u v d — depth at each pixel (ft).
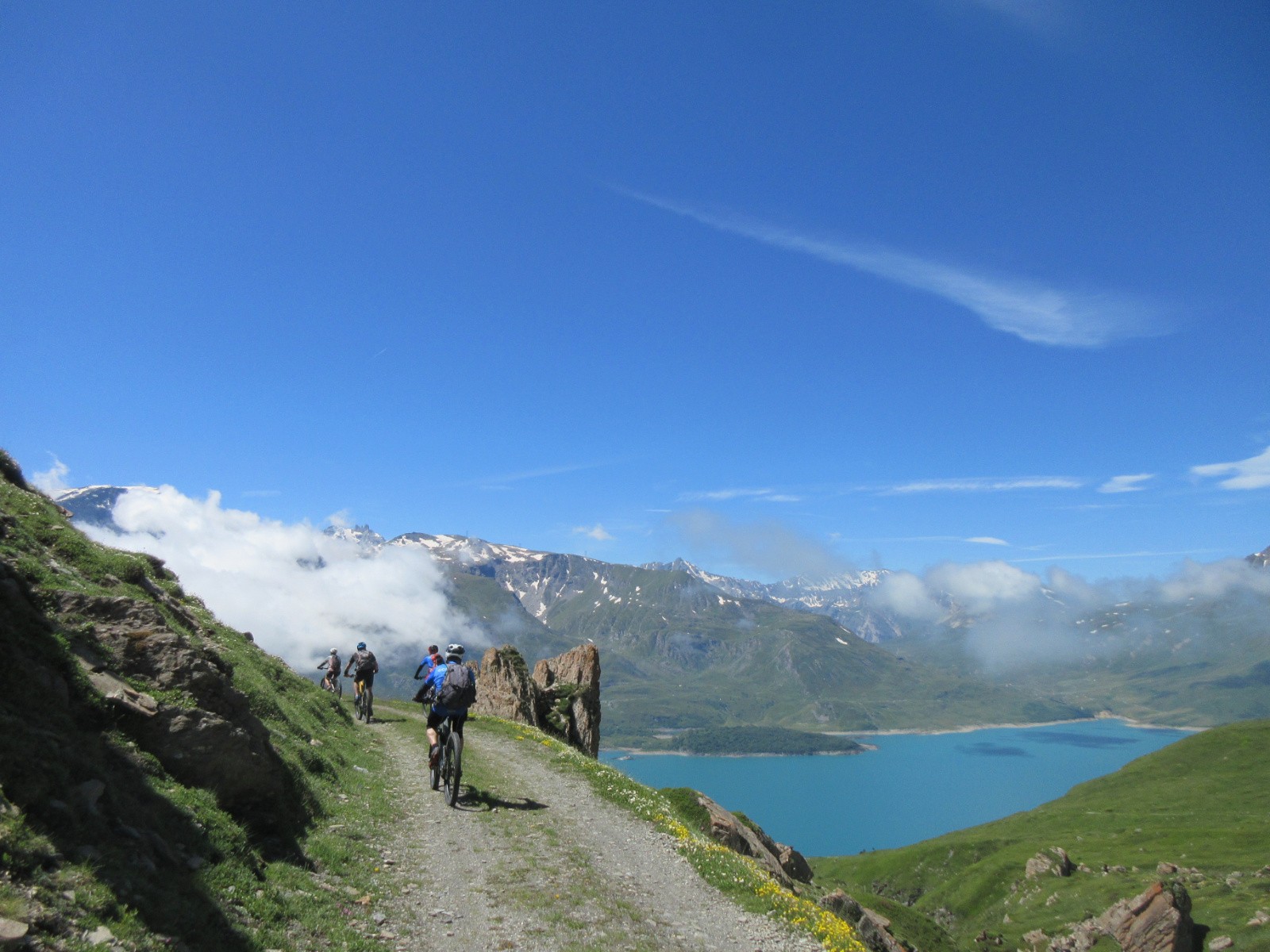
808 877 151.84
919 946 256.73
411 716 146.20
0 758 28.84
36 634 39.06
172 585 88.58
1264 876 558.15
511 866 51.90
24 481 74.38
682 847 63.31
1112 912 502.38
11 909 22.80
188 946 28.35
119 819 32.60
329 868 44.73
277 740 63.93
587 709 211.82
